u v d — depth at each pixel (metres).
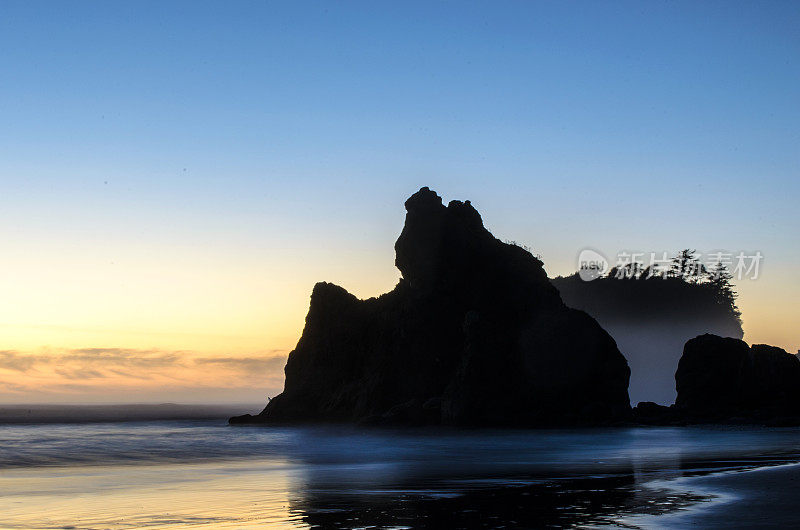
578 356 87.75
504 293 92.81
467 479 31.25
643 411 93.12
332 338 102.25
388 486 28.95
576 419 83.12
